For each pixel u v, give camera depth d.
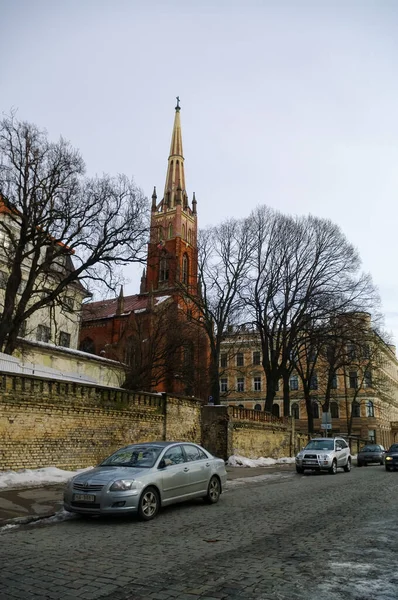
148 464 10.22
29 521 9.23
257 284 36.34
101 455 18.00
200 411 25.00
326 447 24.27
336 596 4.95
